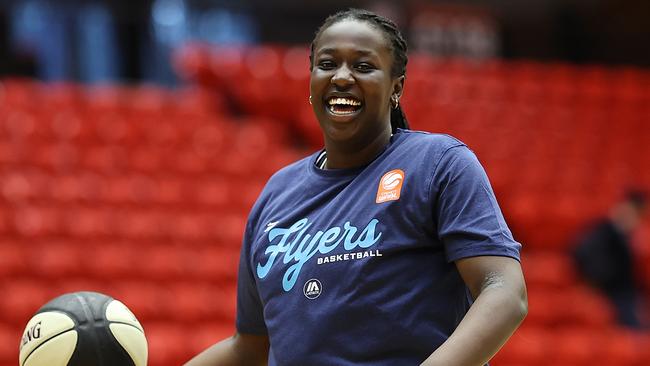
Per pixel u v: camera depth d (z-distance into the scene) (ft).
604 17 103.96
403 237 13.87
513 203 64.64
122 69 89.25
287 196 15.47
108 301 14.47
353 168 14.98
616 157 76.84
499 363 49.34
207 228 56.24
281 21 95.81
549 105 85.10
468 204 13.69
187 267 52.44
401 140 14.89
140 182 59.93
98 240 54.44
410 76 84.58
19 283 50.49
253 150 67.72
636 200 53.72
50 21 87.71
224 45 91.50
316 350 13.80
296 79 77.10
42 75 88.02
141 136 66.64
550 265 58.29
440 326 13.73
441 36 99.66
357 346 13.61
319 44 14.97
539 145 75.82
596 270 52.06
